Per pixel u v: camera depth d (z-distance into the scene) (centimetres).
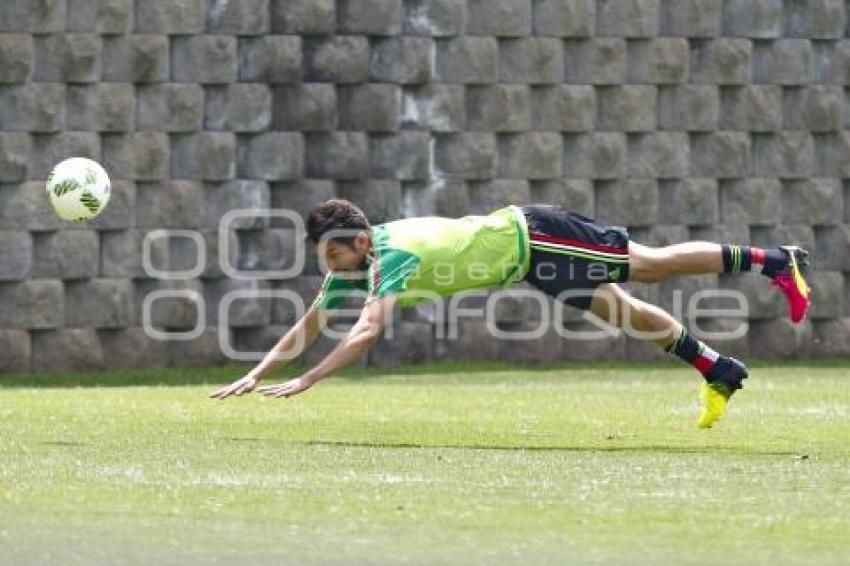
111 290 4850
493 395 4141
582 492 2533
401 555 2077
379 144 5081
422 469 2758
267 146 4988
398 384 4512
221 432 3244
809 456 2947
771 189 5416
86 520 2283
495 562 2042
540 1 5184
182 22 4891
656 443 3133
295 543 2144
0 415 3531
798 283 3234
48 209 4778
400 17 5075
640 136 5291
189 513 2334
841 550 2123
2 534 2191
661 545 2145
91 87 4809
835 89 5469
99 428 3294
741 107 5378
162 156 4884
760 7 5381
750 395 4112
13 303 4762
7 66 4719
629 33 5253
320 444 3080
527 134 5181
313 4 5003
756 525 2277
